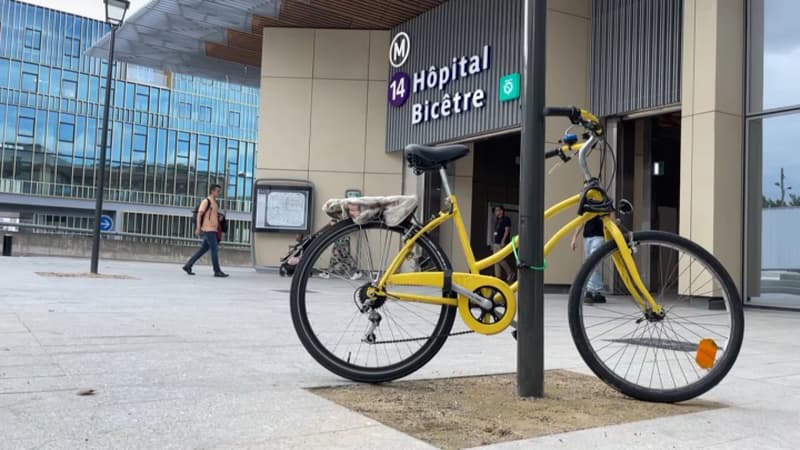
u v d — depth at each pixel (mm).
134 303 6641
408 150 3350
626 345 3551
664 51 10086
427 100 13797
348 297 4504
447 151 3348
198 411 2658
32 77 51688
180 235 57219
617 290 3477
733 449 2404
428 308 3346
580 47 11211
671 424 2715
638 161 12164
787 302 8500
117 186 54750
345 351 3918
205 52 17609
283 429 2445
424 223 3365
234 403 2801
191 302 7023
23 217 51188
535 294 3104
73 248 21312
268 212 14961
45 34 52219
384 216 3320
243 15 14594
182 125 57875
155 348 4082
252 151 61938
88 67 53938
